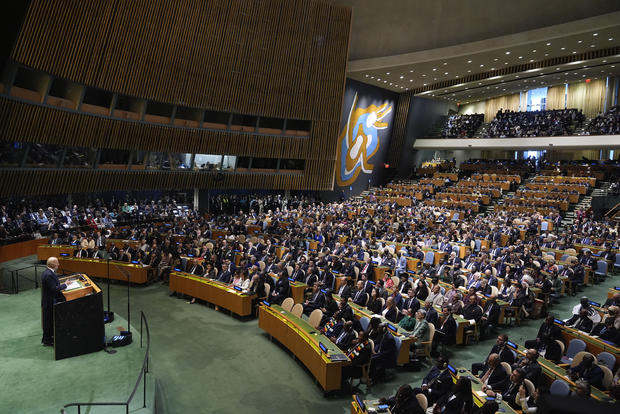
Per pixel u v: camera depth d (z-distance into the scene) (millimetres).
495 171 30578
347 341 8086
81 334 7395
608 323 8398
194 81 20266
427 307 9320
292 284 11617
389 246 16375
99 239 16531
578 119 30266
